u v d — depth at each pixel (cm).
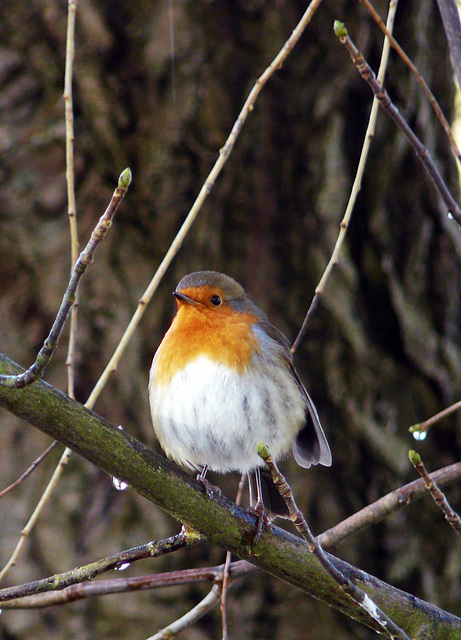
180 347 755
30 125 980
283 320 968
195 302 761
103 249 962
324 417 945
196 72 993
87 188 977
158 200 981
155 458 549
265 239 986
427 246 995
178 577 650
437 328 979
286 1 1015
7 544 869
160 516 884
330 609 881
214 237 982
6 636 845
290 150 995
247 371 745
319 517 912
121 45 993
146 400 926
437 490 501
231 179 989
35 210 962
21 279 946
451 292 991
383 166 997
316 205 985
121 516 883
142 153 987
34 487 893
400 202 996
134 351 936
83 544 872
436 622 588
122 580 643
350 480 930
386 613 581
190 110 989
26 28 989
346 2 1012
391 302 974
